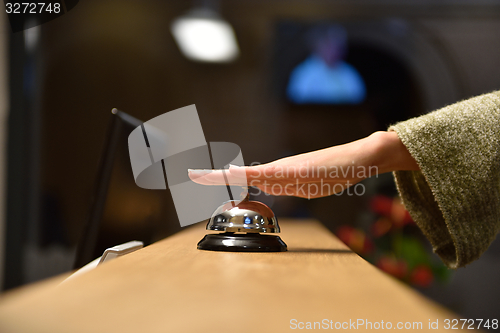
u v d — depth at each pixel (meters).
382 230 1.41
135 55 3.27
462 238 0.54
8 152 2.46
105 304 0.25
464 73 3.29
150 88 3.28
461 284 2.69
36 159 2.76
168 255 0.48
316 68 3.51
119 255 0.52
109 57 3.26
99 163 0.59
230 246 0.53
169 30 3.28
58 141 3.15
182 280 0.33
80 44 3.23
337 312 0.24
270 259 0.46
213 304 0.25
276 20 3.28
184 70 3.30
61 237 2.95
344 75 3.54
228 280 0.33
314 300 0.27
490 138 0.54
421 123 0.55
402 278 1.33
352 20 3.27
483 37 3.27
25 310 0.23
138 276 0.34
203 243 0.55
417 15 3.25
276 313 0.24
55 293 0.27
